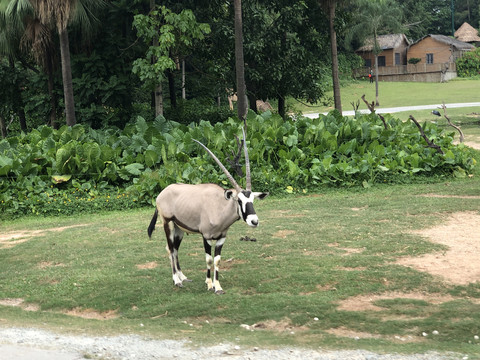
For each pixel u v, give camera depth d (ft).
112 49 88.38
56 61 85.97
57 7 67.82
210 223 27.53
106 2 89.20
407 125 74.38
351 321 23.68
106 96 86.43
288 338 21.65
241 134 65.16
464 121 109.91
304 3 95.25
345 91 190.29
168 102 133.49
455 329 22.33
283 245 36.88
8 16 77.00
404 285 28.12
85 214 56.03
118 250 38.40
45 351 20.03
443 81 208.74
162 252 37.11
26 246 41.32
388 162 62.80
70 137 66.59
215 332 22.86
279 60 96.27
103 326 24.09
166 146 63.46
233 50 94.27
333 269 31.12
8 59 100.68
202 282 30.07
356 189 59.26
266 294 27.73
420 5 262.88
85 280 31.73
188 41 84.07
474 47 231.91
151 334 22.50
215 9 96.89
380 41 228.02
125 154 64.34
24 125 104.17
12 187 58.90
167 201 29.27
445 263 31.73
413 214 45.52
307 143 66.18
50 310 28.27
